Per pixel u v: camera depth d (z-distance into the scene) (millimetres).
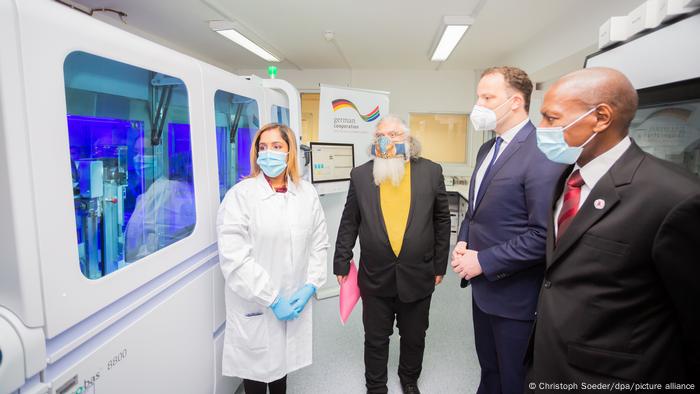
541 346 887
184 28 3520
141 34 3660
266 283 1229
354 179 1618
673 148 1082
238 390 1739
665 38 1128
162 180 1152
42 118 614
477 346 1453
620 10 2180
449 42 3592
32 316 609
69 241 680
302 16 3117
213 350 1370
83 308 719
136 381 928
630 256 727
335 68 5336
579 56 2697
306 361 1468
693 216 644
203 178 1220
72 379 721
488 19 3115
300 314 1435
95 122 845
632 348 757
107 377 824
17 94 572
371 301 1570
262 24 3330
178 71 1059
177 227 1219
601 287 772
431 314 2645
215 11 3035
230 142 1606
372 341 1595
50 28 625
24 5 578
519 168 1169
